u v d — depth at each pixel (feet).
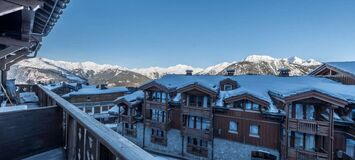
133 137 71.15
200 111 57.88
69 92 113.29
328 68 63.46
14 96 28.76
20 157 11.32
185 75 84.17
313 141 45.32
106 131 6.15
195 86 56.95
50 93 16.26
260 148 51.65
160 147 65.92
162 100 66.74
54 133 12.92
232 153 54.95
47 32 18.83
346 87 48.44
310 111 44.83
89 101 105.60
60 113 13.30
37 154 11.93
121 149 4.49
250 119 53.01
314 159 42.70
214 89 56.29
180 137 63.46
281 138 48.67
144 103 68.49
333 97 40.06
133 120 70.59
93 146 6.89
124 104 73.36
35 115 12.11
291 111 46.24
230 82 64.23
